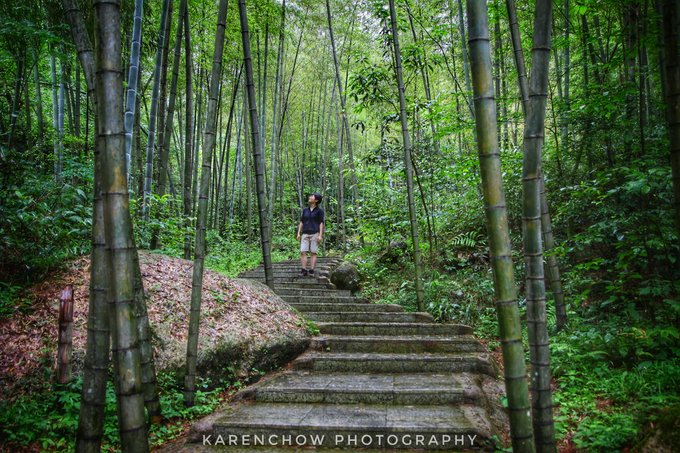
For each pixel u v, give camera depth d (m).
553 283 4.82
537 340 2.25
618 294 4.73
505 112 6.69
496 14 6.43
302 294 6.76
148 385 3.21
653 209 4.25
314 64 14.05
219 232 12.34
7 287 4.05
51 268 4.43
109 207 1.96
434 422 3.05
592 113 5.05
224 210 13.43
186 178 7.23
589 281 4.46
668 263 4.19
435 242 7.73
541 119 2.22
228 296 4.83
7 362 3.35
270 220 12.43
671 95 2.52
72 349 3.47
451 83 11.08
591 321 4.71
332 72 13.62
